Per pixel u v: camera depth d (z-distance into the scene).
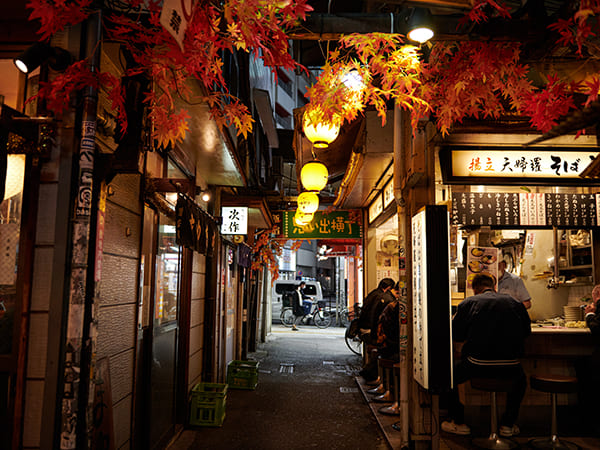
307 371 10.76
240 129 3.92
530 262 8.34
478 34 3.43
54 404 2.76
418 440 5.27
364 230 11.68
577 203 6.21
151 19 2.90
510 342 5.36
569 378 5.38
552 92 3.60
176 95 4.07
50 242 3.00
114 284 3.81
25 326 2.96
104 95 3.57
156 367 5.15
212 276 8.01
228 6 2.61
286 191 17.66
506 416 5.86
